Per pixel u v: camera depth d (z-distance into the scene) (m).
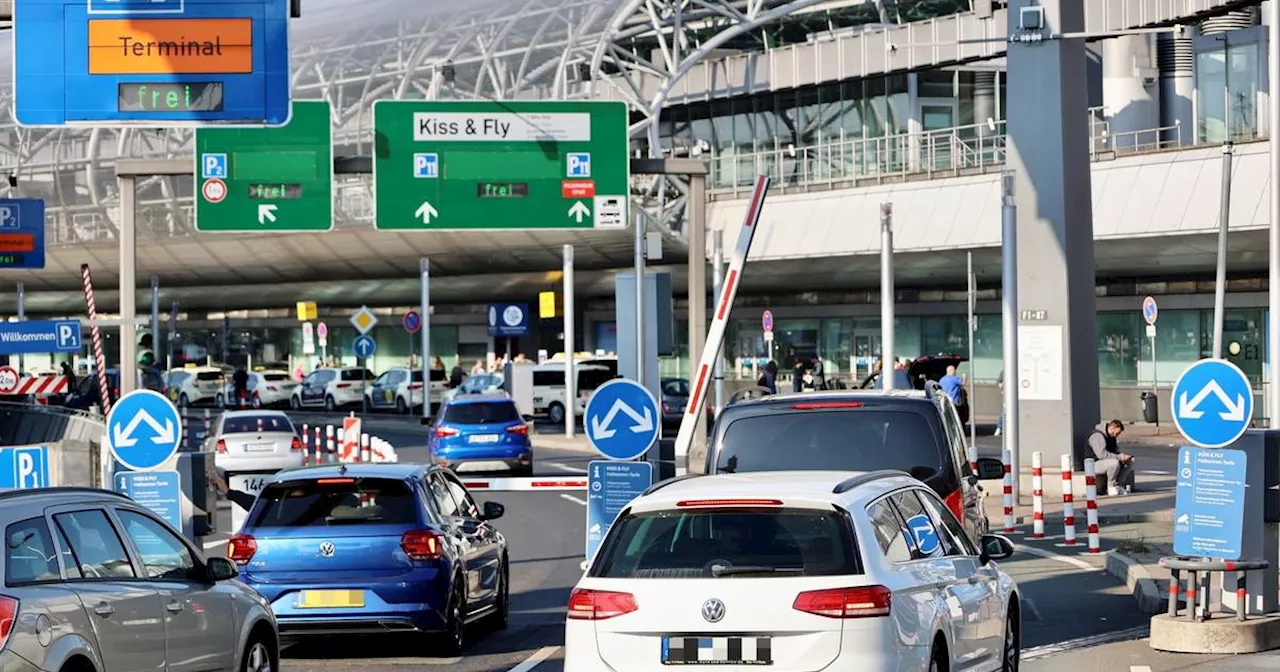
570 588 50.47
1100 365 148.00
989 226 136.00
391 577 36.44
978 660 26.59
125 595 24.67
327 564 36.47
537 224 87.38
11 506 23.19
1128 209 125.50
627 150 87.69
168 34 60.53
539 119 87.50
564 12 175.12
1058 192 78.88
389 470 38.25
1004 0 98.75
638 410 43.50
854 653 21.89
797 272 157.75
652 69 164.00
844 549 22.42
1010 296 75.50
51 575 23.30
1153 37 148.88
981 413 152.00
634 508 23.42
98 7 60.78
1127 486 76.00
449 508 39.41
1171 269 138.12
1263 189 118.38
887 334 94.19
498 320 166.38
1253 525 35.94
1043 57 79.12
